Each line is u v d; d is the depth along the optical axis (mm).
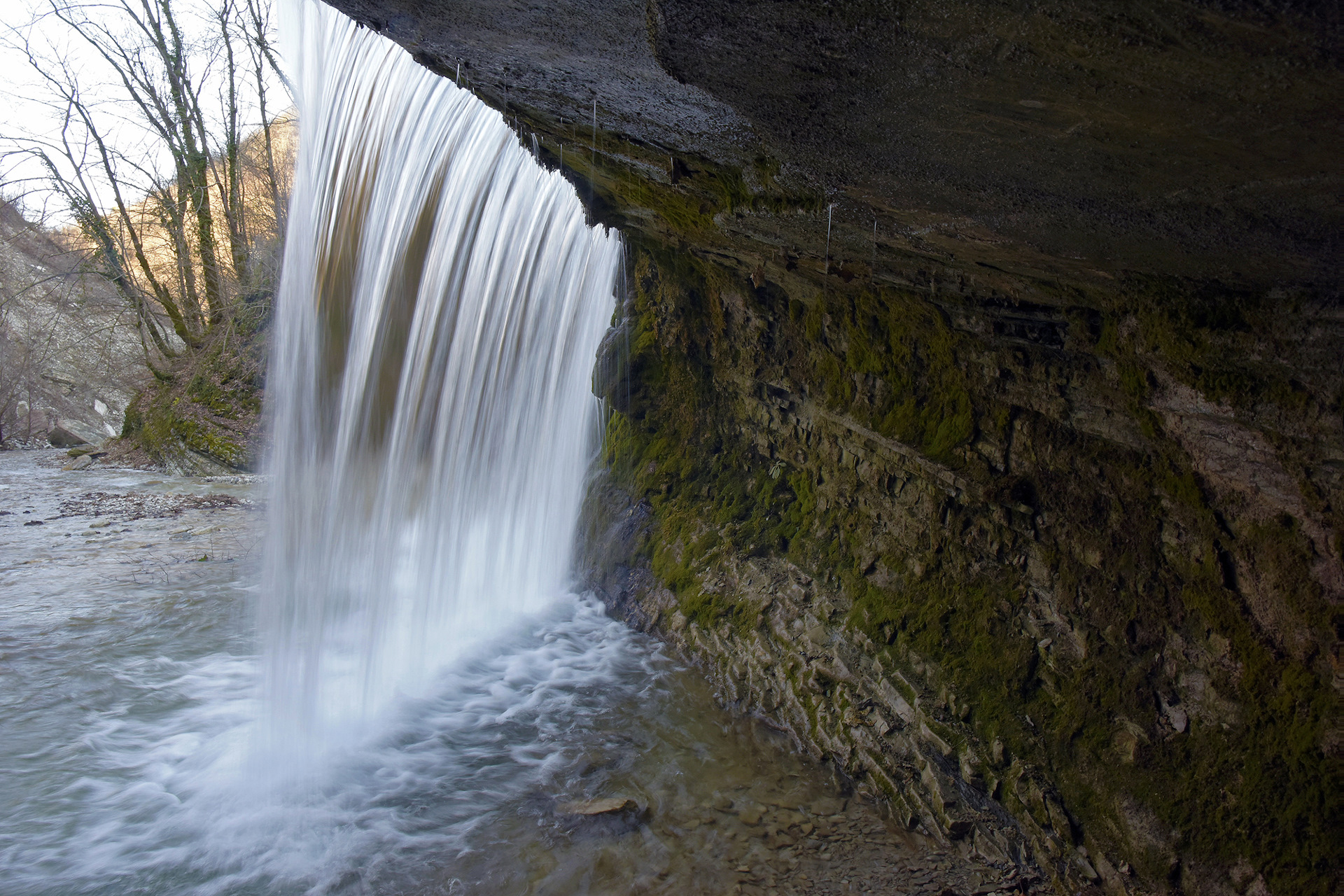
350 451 6309
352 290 6332
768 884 3820
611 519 7750
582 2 2611
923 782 4242
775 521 6574
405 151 6398
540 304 7406
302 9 6371
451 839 4211
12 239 19984
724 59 2408
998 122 2270
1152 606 3600
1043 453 4191
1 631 6652
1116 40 1687
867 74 2238
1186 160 2098
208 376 16109
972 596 4582
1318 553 2871
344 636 5918
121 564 8734
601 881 3875
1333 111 1677
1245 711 3164
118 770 4781
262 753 5016
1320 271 2482
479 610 7039
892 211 3496
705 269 6695
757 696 5547
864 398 5605
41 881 3828
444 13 3180
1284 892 2842
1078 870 3535
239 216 18062
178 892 3797
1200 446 3283
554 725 5402
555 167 5828
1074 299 3688
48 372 21672
